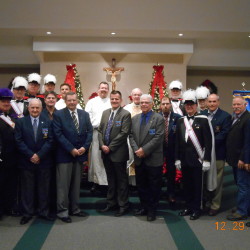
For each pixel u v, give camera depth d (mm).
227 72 10508
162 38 8422
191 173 4516
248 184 4418
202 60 9141
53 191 4609
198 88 5121
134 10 7293
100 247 3555
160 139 4332
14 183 4574
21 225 4180
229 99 10484
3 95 4328
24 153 4227
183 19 7445
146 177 4520
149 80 9305
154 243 3672
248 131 4285
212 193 4711
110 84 9273
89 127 4531
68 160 4340
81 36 8305
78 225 4188
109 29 7637
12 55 8859
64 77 9102
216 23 7512
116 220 4387
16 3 7098
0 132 4297
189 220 4418
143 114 4484
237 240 3768
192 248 3551
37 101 4320
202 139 4438
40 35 8227
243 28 7590
